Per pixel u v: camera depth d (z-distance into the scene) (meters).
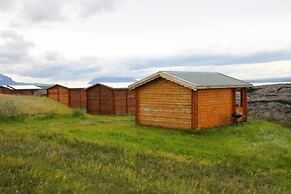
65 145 16.98
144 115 32.06
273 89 45.41
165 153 19.92
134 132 27.31
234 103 33.56
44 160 11.82
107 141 22.95
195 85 28.47
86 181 9.81
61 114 36.50
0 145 13.67
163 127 30.78
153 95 31.56
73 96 53.22
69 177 9.83
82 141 19.06
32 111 36.50
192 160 18.61
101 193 8.94
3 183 8.42
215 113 31.58
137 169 13.53
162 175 13.23
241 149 23.81
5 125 28.59
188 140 25.59
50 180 9.16
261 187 14.07
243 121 35.22
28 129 24.86
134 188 9.97
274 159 21.67
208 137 27.14
